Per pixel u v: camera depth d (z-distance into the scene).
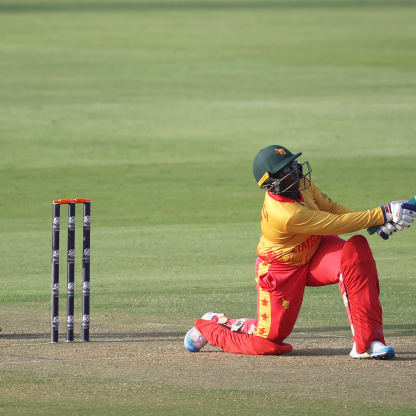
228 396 24.28
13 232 66.94
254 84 138.75
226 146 101.31
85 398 24.16
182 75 146.75
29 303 43.50
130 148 100.50
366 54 166.00
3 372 27.25
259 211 75.44
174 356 29.84
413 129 108.75
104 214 74.19
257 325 29.94
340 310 41.22
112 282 50.00
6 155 97.12
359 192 81.69
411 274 51.44
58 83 140.00
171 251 60.03
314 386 25.38
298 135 106.25
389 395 24.34
